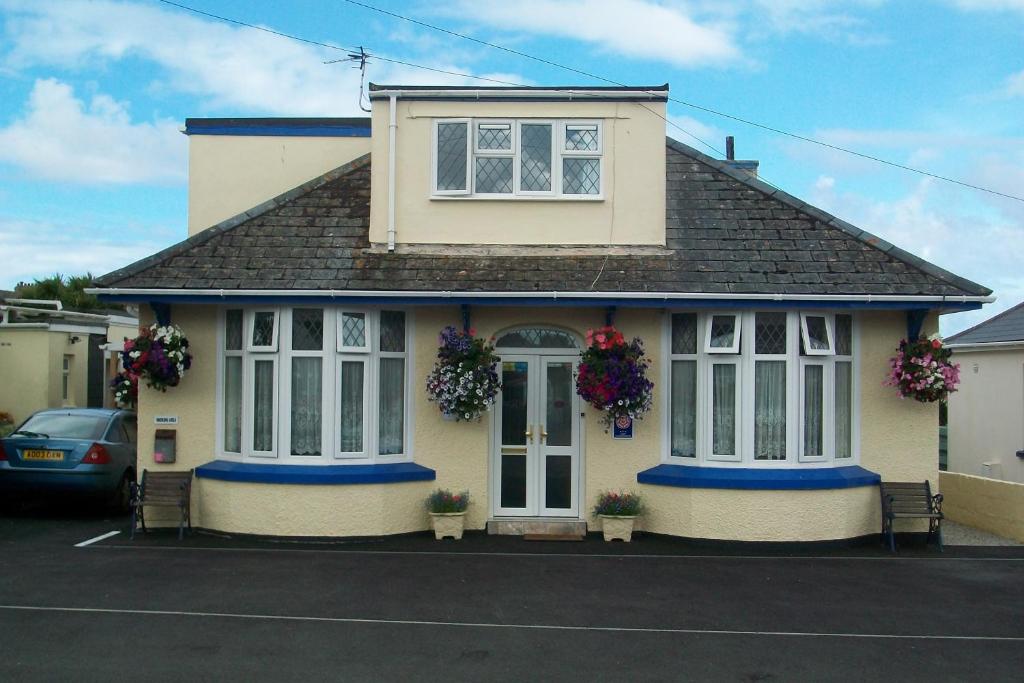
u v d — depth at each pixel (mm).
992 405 18500
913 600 9031
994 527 12820
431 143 12367
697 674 6793
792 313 11648
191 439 12078
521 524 11984
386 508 11570
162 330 11578
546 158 12445
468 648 7312
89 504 14203
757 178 14633
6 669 6641
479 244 12273
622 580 9688
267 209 12734
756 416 11695
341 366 11672
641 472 11930
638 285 11398
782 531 11445
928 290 11367
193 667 6754
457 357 11406
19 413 19750
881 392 12047
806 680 6707
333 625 7875
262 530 11484
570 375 12234
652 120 12352
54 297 27281
